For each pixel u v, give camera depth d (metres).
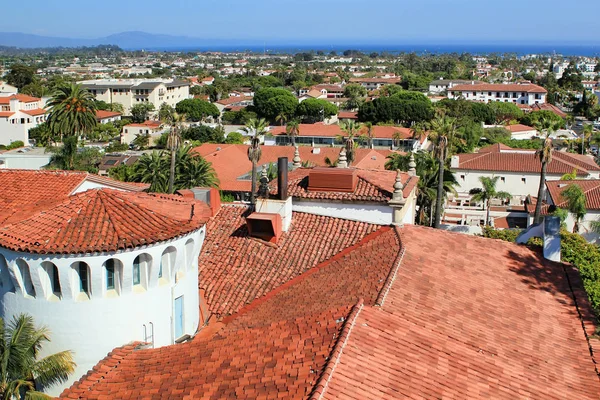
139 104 199.50
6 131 145.75
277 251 29.30
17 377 20.78
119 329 21.39
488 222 79.50
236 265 28.61
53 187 31.28
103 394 18.00
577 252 39.75
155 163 74.44
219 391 16.72
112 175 95.62
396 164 68.56
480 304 23.97
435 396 16.45
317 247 29.25
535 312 24.80
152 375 18.72
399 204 29.86
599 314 27.58
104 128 162.50
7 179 31.80
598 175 95.00
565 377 20.12
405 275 24.45
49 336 21.22
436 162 67.88
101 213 22.08
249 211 32.94
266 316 23.31
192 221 23.05
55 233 20.67
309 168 35.91
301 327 19.70
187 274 23.72
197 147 106.94
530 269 28.83
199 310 25.80
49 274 20.89
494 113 177.38
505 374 18.84
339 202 30.83
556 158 96.25
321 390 15.30
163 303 22.48
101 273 20.72
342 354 17.09
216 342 20.55
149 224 22.08
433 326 20.64
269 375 16.94
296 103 191.12
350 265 26.72
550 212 72.62
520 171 93.75
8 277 21.53
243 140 147.25
